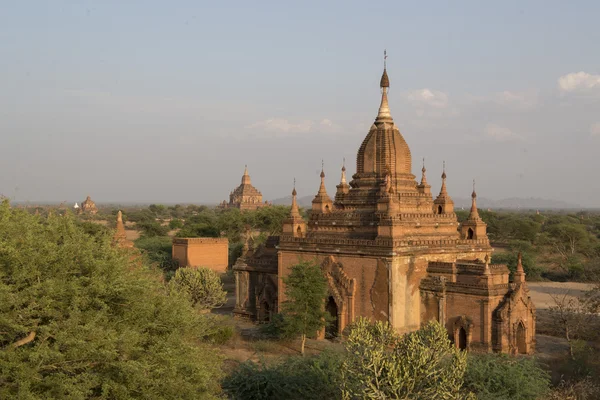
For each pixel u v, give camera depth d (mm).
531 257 103062
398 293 48531
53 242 25344
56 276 23469
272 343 49688
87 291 23516
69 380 20688
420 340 27969
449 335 48562
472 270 48625
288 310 48594
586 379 36406
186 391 24188
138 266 29062
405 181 57656
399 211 51906
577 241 131125
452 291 48625
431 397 26156
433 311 49938
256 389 33406
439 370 27219
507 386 33188
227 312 68312
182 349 24812
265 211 137000
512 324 46344
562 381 36344
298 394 32688
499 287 46938
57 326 21703
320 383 32375
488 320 45969
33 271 22797
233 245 115688
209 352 27750
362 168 58500
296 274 49594
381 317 48438
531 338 48594
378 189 56312
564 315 56219
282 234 59719
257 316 60844
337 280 51594
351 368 27781
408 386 26109
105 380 22016
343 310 50906
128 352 23078
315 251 54000
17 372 20141
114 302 24719
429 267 51625
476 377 33938
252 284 63188
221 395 32812
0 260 23109
